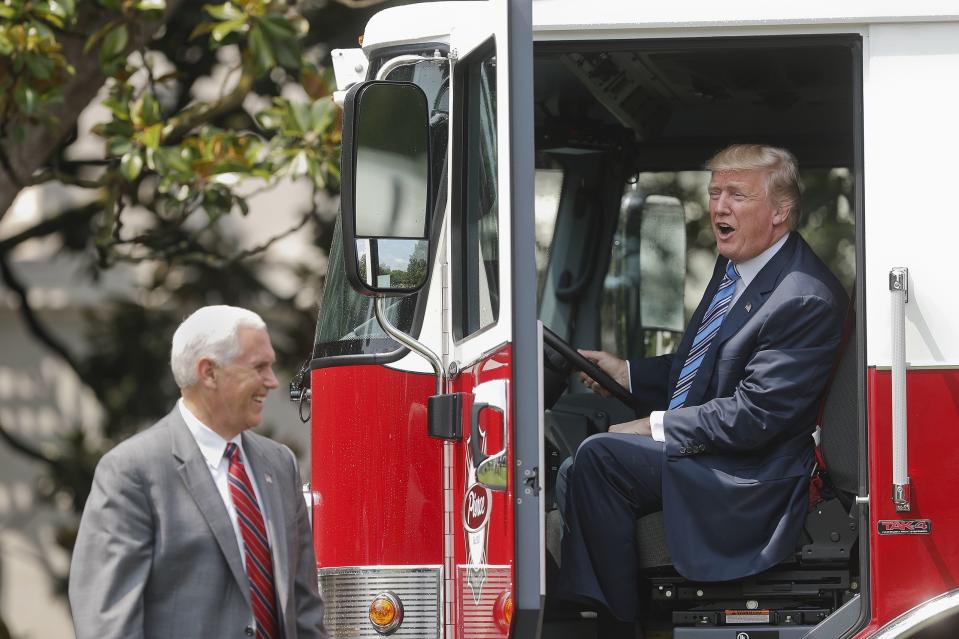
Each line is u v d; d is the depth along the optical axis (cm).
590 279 2341
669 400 1898
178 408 1473
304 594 1525
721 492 1627
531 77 1466
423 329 1700
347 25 3569
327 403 1756
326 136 3103
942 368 1480
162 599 1410
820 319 1656
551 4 1584
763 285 1716
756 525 1622
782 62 1938
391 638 1678
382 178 1546
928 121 1516
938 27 1528
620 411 2102
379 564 1692
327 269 1853
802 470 1638
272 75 3672
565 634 1823
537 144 2255
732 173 1744
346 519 1716
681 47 1588
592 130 2253
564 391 2173
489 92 1573
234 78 3722
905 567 1473
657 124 2227
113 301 3981
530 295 1455
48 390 5509
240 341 1450
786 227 1747
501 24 1467
